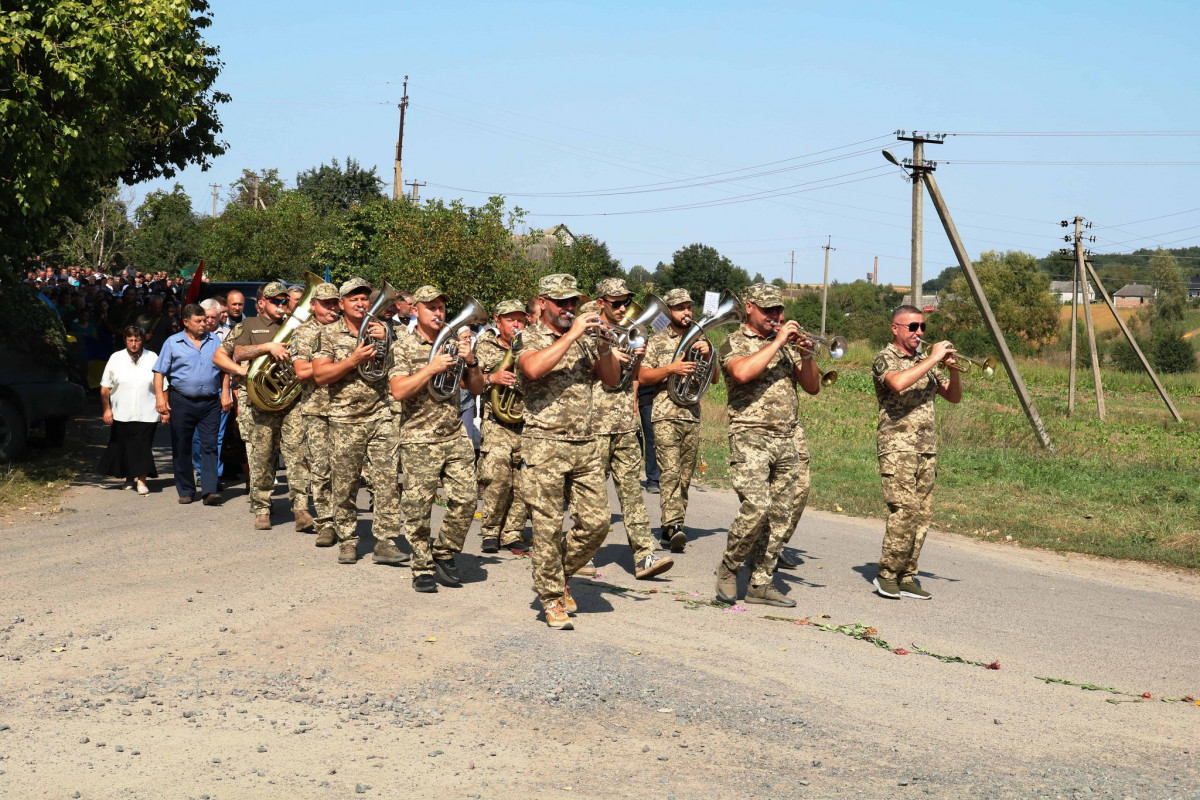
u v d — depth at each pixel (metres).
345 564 8.38
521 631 6.70
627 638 6.65
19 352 12.62
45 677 5.70
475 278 23.64
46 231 12.52
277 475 12.66
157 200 55.12
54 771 4.50
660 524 10.80
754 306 7.20
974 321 70.38
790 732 5.16
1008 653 6.75
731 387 7.41
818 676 6.07
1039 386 41.69
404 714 5.29
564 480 6.72
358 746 4.87
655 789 4.47
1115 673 6.43
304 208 39.94
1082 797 4.51
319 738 4.95
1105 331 75.38
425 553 7.61
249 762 4.65
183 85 13.02
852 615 7.51
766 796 4.42
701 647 6.53
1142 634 7.39
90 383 18.94
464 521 7.73
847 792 4.49
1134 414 30.91
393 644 6.38
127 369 11.20
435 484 7.58
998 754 4.98
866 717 5.43
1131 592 8.80
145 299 21.06
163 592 7.43
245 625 6.70
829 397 29.22
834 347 7.20
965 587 8.68
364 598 7.38
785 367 7.46
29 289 13.33
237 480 12.21
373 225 28.23
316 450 8.92
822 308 78.19
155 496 11.15
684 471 9.46
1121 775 4.77
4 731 4.94
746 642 6.68
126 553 8.59
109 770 4.53
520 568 8.52
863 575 8.92
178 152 19.56
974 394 33.69
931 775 4.70
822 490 13.59
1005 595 8.45
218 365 9.79
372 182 57.19
